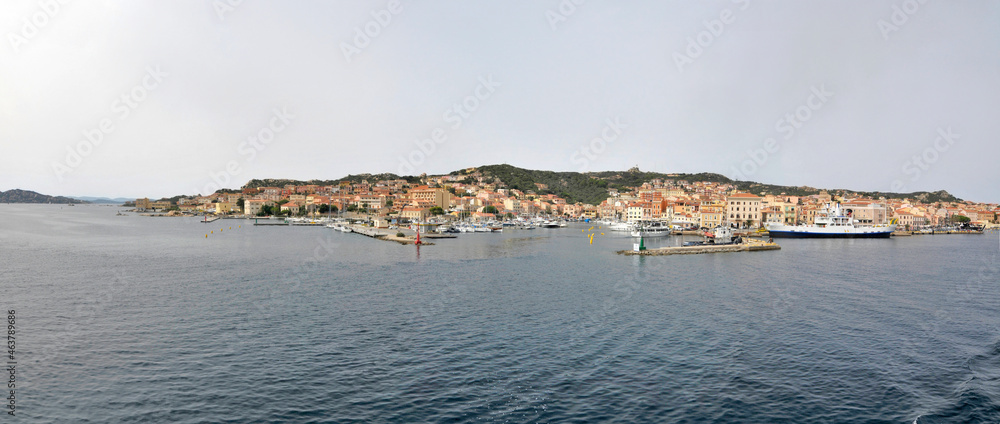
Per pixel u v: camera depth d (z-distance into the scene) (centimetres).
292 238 17338
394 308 5734
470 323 5088
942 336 4800
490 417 3083
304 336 4581
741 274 8812
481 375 3709
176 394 3325
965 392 3481
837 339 4666
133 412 3073
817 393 3472
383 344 4372
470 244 15450
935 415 3166
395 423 2994
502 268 9438
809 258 11731
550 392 3441
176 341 4403
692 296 6631
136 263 9769
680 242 17112
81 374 3631
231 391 3381
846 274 8900
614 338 4622
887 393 3481
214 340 4444
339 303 5978
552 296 6550
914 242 17775
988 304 6250
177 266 9325
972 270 9569
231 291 6706
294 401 3250
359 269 9069
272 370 3750
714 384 3600
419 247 14075
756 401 3341
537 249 13788
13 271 8494
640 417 3111
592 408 3219
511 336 4644
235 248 13288
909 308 5978
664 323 5162
